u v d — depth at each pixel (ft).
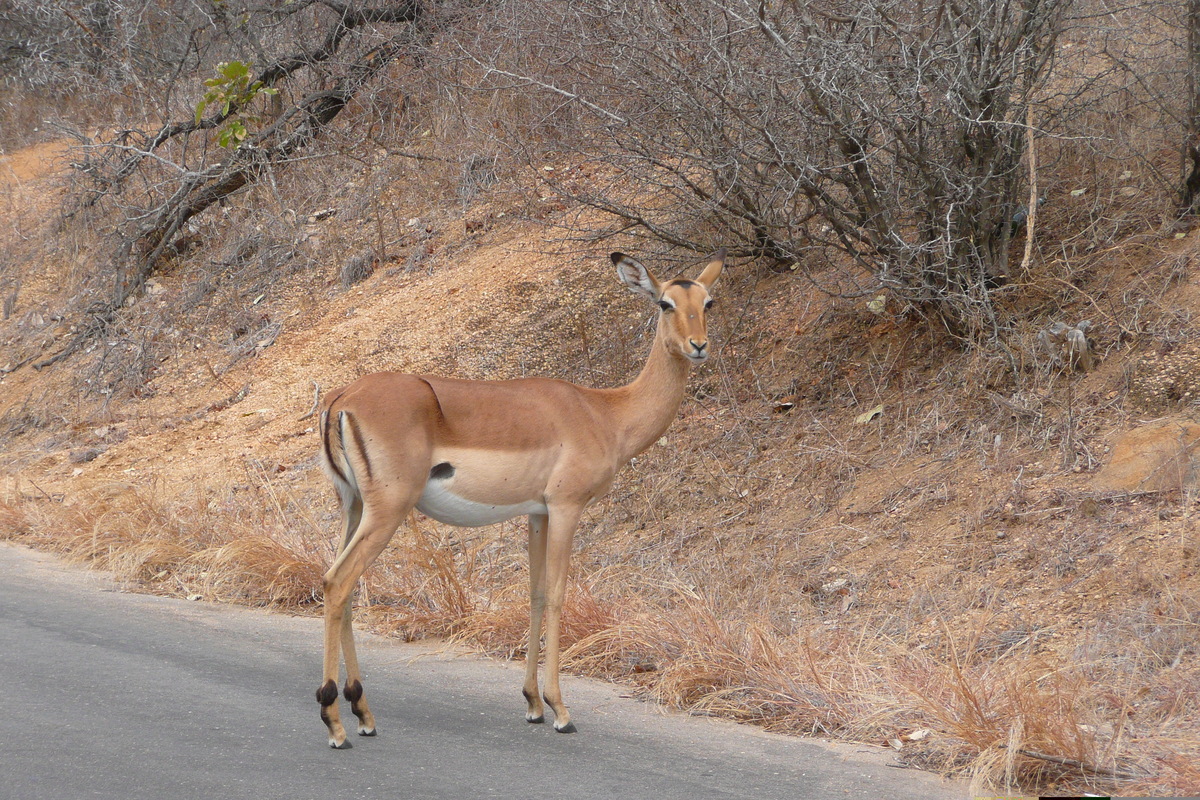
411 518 50.19
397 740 30.91
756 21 46.91
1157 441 43.24
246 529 53.67
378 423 30.55
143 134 98.94
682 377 35.83
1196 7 52.16
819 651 37.52
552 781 28.14
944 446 49.03
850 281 58.54
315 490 61.62
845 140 49.73
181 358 83.61
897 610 41.22
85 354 88.17
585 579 45.85
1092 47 58.70
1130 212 54.39
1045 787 28.37
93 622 43.11
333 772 27.91
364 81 95.66
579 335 67.31
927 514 45.80
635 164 56.59
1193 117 52.16
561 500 33.04
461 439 31.94
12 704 31.96
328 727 29.84
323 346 76.95
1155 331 47.70
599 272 70.54
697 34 50.67
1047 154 58.44
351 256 84.84
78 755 28.07
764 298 62.44
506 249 77.82
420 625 44.24
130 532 55.77
